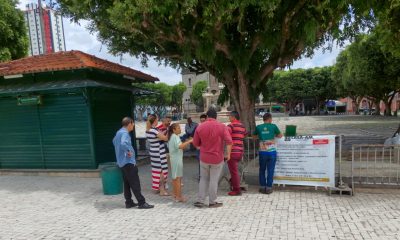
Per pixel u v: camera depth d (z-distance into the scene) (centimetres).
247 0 754
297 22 935
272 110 8319
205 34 888
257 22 1012
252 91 1238
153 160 755
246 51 1080
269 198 670
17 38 1784
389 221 516
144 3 746
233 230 502
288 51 1122
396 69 2436
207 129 613
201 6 817
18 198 783
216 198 633
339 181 690
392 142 946
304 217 547
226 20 841
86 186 882
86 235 511
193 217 571
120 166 641
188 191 775
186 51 1018
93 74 1052
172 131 677
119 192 783
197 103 7169
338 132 1962
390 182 677
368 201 623
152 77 1357
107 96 1103
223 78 1288
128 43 1248
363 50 2495
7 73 1063
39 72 1045
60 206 692
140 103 6141
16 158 1107
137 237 492
